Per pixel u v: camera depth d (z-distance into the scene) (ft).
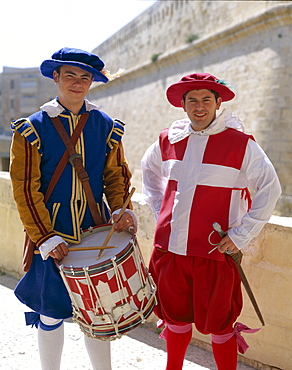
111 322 7.12
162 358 9.87
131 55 90.68
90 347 8.16
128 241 7.56
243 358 9.68
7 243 14.76
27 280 8.04
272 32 50.78
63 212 7.79
